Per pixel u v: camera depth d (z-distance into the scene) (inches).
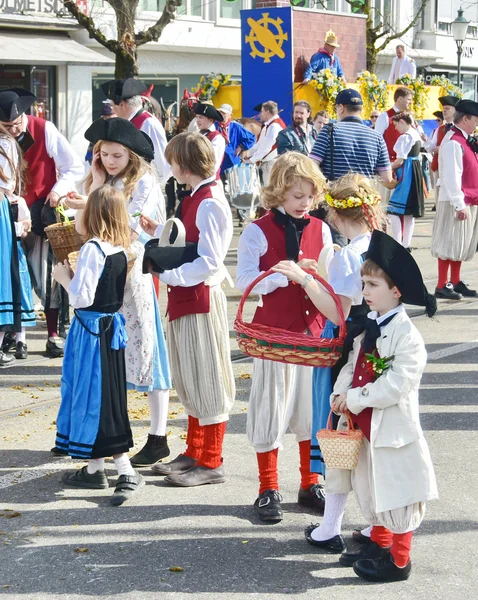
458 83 975.0
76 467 229.3
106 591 167.8
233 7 1034.7
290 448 243.0
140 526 195.6
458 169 405.1
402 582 171.3
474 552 183.0
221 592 167.3
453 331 367.2
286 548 185.5
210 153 210.4
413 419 167.2
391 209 503.2
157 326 227.5
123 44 652.7
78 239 251.8
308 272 185.3
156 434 230.1
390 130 526.3
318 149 305.7
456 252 418.6
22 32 799.1
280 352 180.4
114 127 230.2
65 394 212.7
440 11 1318.9
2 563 178.4
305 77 670.5
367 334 169.5
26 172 319.3
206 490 215.5
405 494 165.6
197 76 1013.8
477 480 219.5
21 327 316.8
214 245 206.1
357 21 738.2
